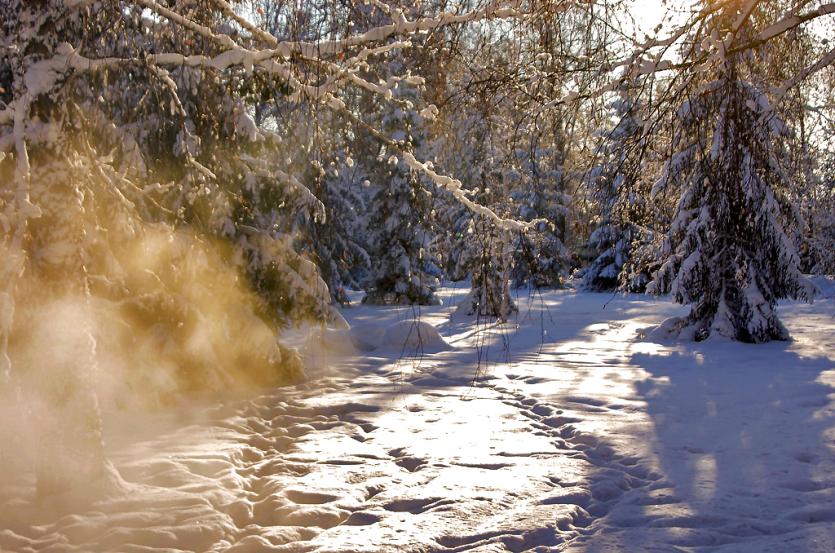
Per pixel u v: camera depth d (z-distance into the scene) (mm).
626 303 32469
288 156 6559
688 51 7020
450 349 16703
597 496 6227
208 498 6141
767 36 6820
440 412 9852
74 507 5867
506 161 7836
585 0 6441
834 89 8266
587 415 9453
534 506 5895
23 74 5750
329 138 6457
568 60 7012
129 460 7277
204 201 10914
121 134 8578
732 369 13430
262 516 5918
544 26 6559
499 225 7043
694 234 17766
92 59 5840
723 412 9508
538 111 7203
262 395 10930
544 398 10688
